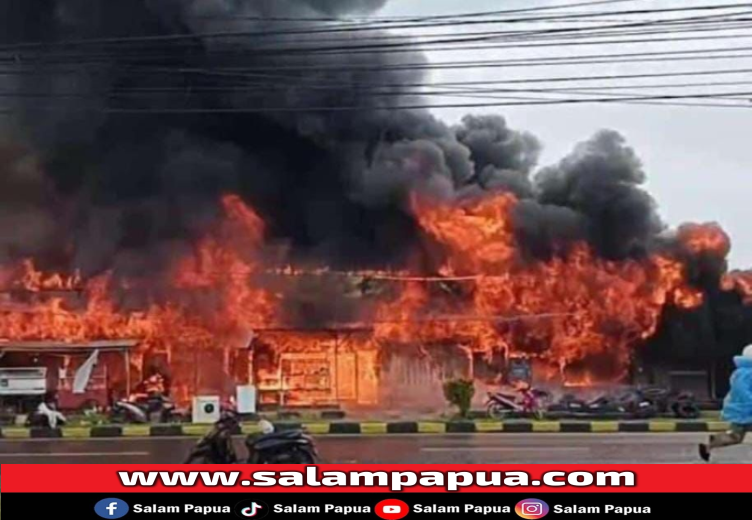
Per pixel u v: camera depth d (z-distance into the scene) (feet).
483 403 86.02
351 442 60.03
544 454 51.26
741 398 40.91
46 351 85.05
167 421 76.95
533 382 93.66
